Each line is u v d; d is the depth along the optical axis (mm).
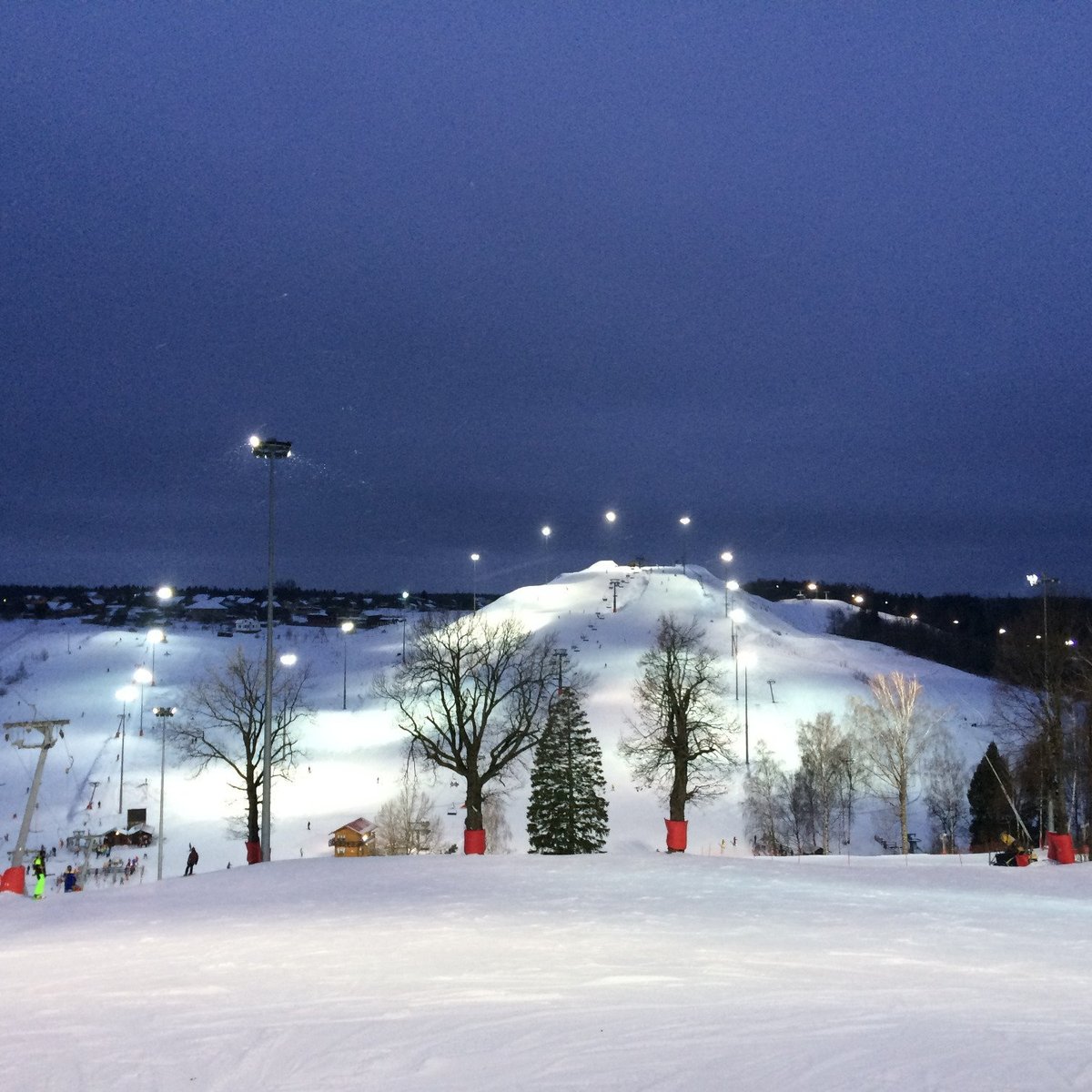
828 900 25047
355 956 16109
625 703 101312
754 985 13078
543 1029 10406
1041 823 63062
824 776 75688
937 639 182125
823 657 131500
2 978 15547
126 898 29359
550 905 24203
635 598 159000
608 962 15188
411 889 28203
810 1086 8336
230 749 98312
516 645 70312
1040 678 63500
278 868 35469
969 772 87000
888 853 74250
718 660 121000
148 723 115000
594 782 62562
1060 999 12172
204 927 21391
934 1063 8906
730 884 29094
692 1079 8570
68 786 91500
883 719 85250
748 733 90875
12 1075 9500
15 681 142125
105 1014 12094
